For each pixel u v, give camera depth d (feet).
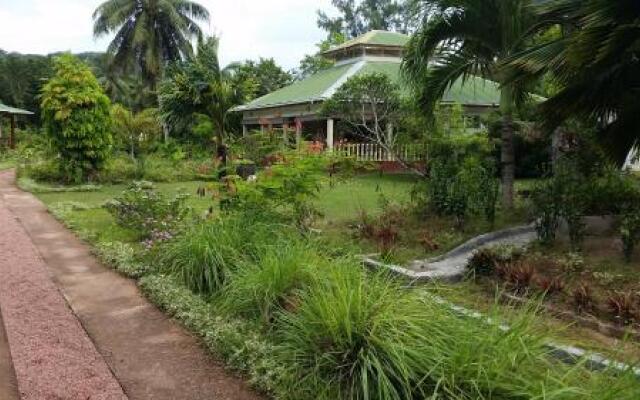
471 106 73.05
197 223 23.54
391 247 25.66
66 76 58.70
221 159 46.34
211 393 12.75
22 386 12.51
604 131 25.30
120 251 25.35
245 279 17.03
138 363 14.28
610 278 20.16
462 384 10.93
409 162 54.03
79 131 58.08
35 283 20.57
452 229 29.04
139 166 64.34
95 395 12.25
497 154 48.78
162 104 68.33
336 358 12.37
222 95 61.26
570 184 26.78
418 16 32.86
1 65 155.84
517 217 31.53
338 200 43.93
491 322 12.37
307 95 75.20
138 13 119.44
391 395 10.99
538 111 24.58
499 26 31.99
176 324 17.01
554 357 13.00
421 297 13.69
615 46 18.65
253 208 23.98
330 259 17.01
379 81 56.29
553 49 21.25
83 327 16.63
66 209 40.34
